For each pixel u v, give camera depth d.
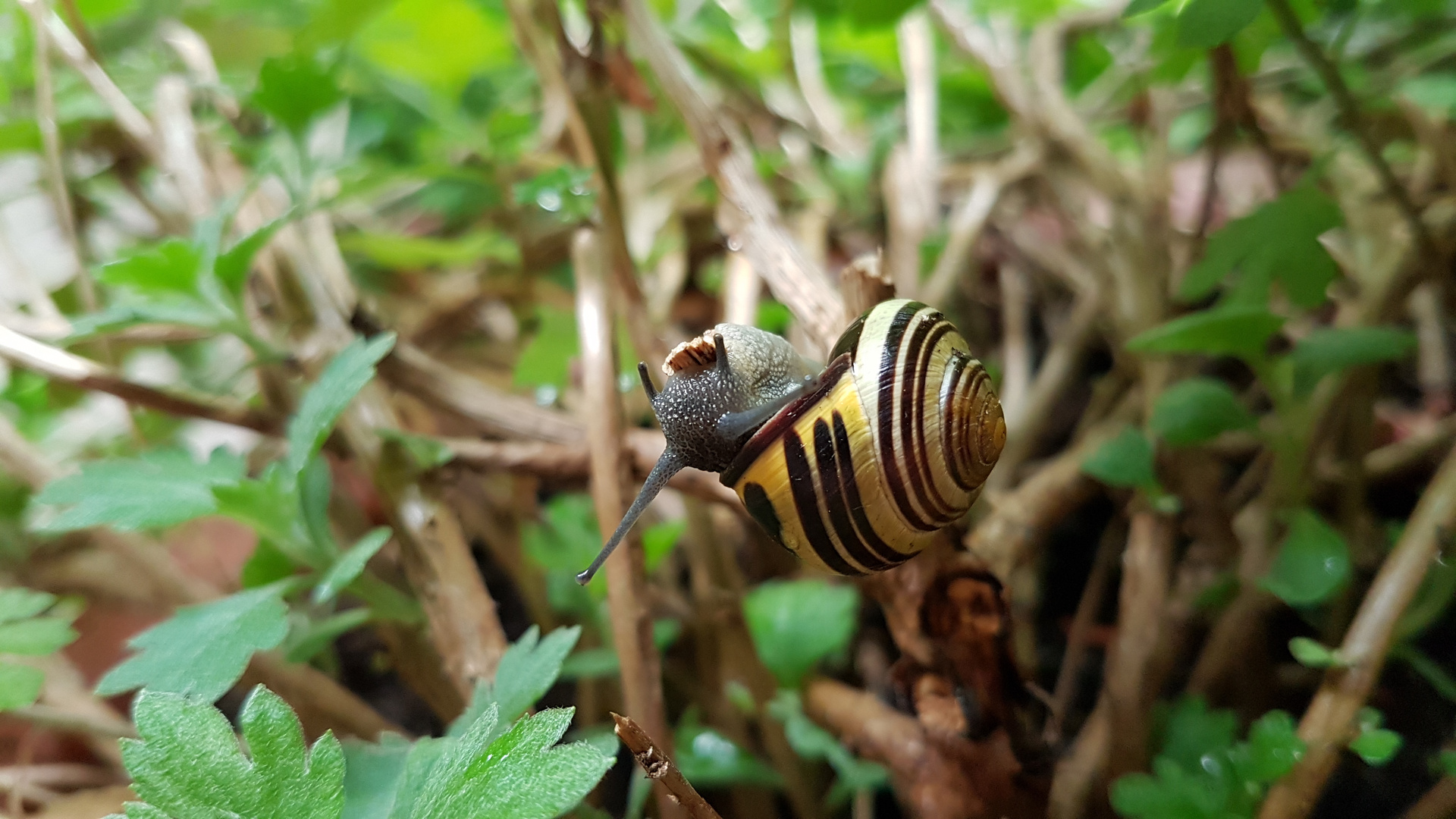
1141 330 0.13
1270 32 0.12
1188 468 0.12
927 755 0.10
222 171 0.14
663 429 0.11
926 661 0.10
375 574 0.13
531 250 0.15
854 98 0.19
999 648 0.10
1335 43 0.12
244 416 0.12
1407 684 0.12
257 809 0.08
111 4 0.14
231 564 0.14
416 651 0.11
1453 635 0.12
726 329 0.11
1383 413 0.14
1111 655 0.11
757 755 0.12
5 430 0.12
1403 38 0.15
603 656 0.11
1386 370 0.13
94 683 0.12
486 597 0.11
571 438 0.12
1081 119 0.16
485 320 0.17
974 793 0.10
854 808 0.12
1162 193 0.14
